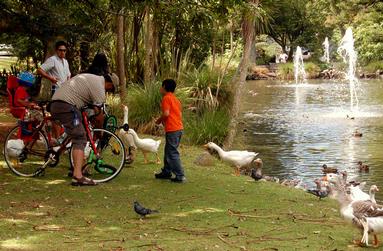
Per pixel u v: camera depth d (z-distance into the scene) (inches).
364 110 978.7
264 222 271.3
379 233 236.8
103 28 717.9
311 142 661.9
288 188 354.0
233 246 233.9
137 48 745.0
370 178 479.5
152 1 405.7
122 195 317.1
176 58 723.4
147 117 589.6
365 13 1851.6
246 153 394.9
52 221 265.4
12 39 813.9
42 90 610.2
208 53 836.6
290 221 274.1
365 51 2063.2
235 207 298.0
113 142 394.0
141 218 273.3
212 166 426.3
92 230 253.0
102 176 358.9
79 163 334.0
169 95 351.6
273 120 861.2
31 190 322.0
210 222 269.1
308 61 2237.9
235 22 645.3
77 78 327.9
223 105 641.0
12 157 361.1
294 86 1620.3
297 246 235.8
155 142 409.1
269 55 2401.6
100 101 330.6
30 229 252.5
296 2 2220.7
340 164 539.2
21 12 628.1
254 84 1744.6
